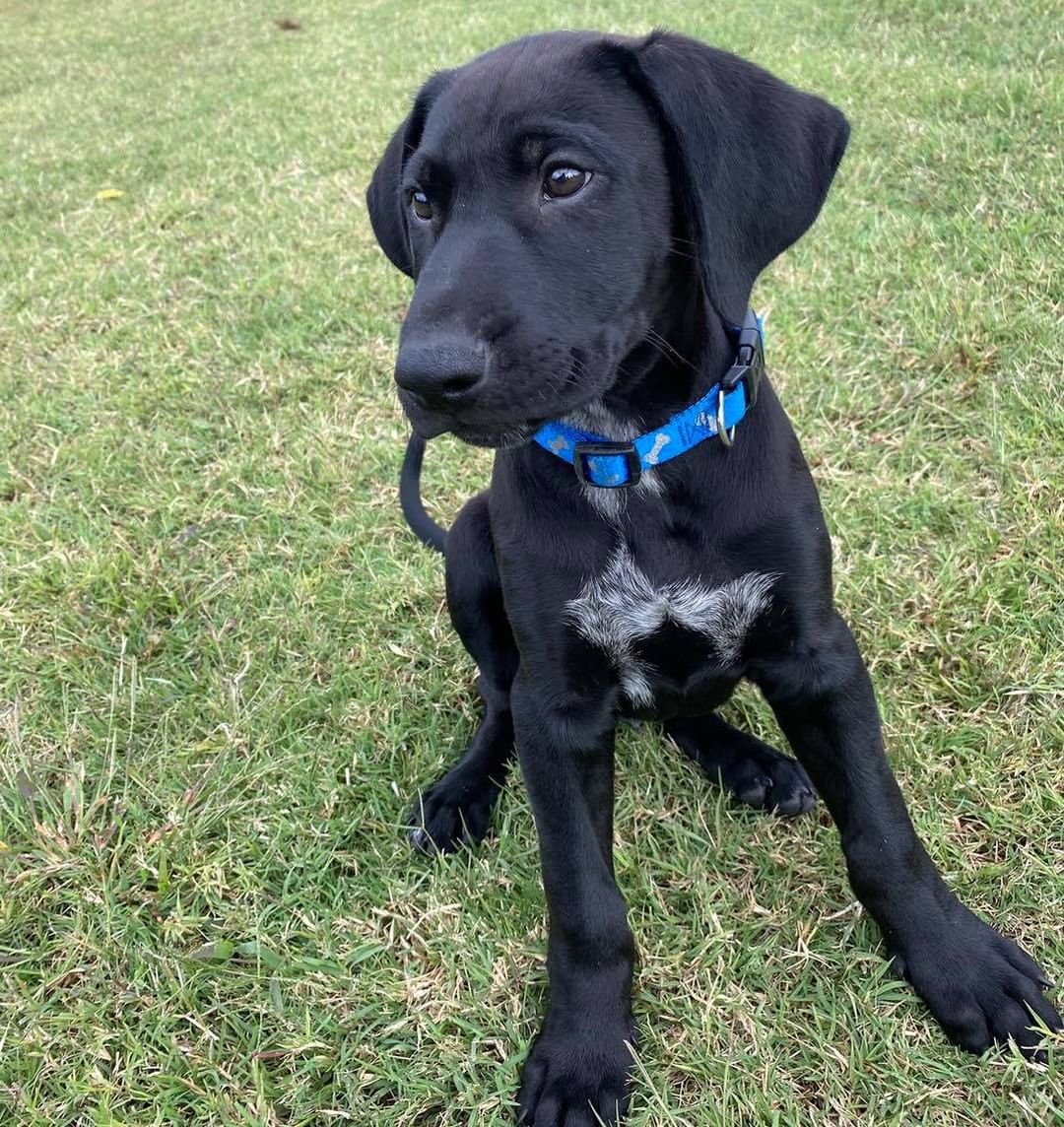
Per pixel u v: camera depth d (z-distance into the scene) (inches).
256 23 96.0
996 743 20.0
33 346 38.6
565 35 16.3
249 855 20.3
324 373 34.7
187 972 18.2
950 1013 15.9
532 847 20.1
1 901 19.2
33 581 27.1
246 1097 16.4
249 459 31.0
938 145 39.9
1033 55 46.4
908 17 54.8
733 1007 16.8
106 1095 16.3
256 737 22.7
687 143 15.2
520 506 17.4
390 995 17.5
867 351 31.3
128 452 32.3
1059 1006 16.3
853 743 17.0
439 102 15.9
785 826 19.9
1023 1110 14.9
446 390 13.8
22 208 52.4
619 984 16.4
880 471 27.0
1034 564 23.2
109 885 19.5
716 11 63.6
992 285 32.0
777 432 17.2
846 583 23.8
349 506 29.2
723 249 15.3
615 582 17.1
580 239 15.0
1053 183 36.0
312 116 59.4
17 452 32.9
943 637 22.3
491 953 18.1
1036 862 17.8
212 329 37.9
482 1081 16.5
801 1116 15.3
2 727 23.5
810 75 48.2
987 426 27.3
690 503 16.8
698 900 18.5
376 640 25.0
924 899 16.5
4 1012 18.0
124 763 22.3
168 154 57.7
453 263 14.6
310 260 41.6
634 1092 16.0
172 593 26.3
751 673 18.1
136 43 94.6
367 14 90.4
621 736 22.0
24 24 113.0
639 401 16.7
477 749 21.8
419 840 20.3
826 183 16.4
